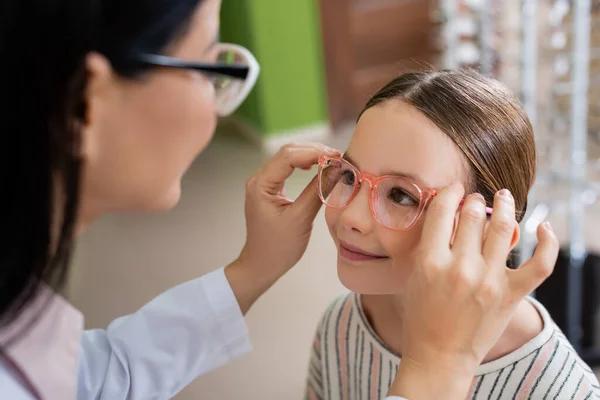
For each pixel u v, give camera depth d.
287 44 3.36
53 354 0.57
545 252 0.51
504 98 0.64
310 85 3.48
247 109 3.64
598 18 1.61
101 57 0.43
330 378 0.81
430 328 0.50
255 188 0.73
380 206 0.60
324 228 2.46
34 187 0.43
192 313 0.75
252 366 1.85
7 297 0.46
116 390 0.71
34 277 0.46
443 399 0.49
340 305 0.79
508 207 0.53
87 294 2.24
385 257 0.61
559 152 1.90
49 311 0.56
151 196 0.52
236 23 3.50
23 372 0.54
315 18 3.36
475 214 0.53
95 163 0.48
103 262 2.44
